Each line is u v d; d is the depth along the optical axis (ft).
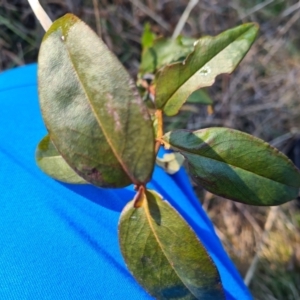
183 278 0.38
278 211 1.19
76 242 0.52
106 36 1.23
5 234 0.51
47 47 0.34
